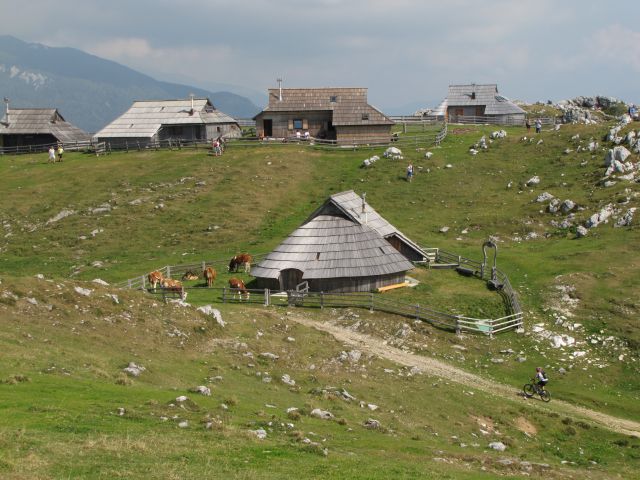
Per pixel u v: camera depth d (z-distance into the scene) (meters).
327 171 95.50
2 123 126.31
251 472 21.31
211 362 38.50
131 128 114.56
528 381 45.88
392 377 42.41
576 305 55.81
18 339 34.34
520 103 171.25
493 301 57.34
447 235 74.88
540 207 78.00
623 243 66.44
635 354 48.66
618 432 38.69
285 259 59.38
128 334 39.12
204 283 62.31
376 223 64.00
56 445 21.56
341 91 111.38
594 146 89.69
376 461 25.14
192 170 95.94
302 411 31.58
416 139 107.69
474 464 27.97
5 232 80.00
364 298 56.91
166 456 22.02
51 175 98.06
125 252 73.06
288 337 45.84
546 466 29.44
